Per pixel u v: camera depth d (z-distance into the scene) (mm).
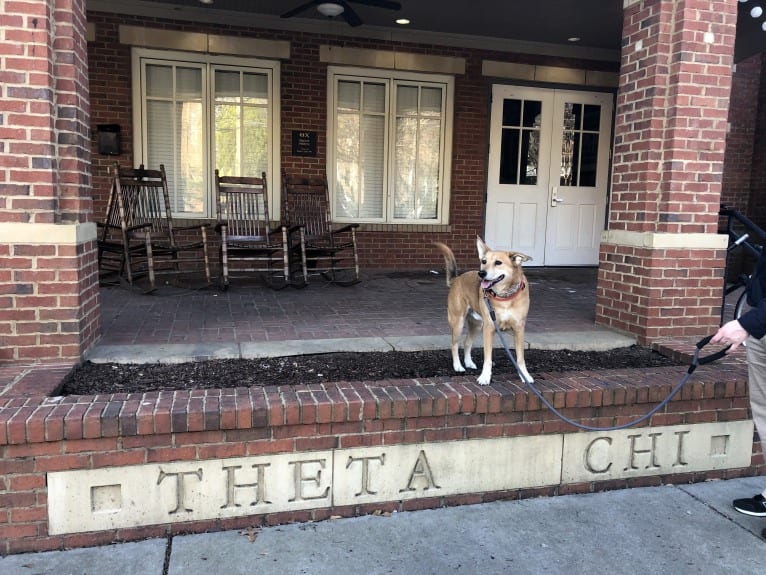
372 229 8820
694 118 4359
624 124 4734
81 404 2789
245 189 7461
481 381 3307
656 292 4449
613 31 8414
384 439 3020
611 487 3426
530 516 3094
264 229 8320
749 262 8898
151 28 7719
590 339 4527
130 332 4434
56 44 3414
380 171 8906
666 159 4414
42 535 2674
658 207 4492
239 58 8141
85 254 3697
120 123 7848
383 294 6570
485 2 7375
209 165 8273
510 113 9133
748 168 9234
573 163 9500
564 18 7906
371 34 8391
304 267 7043
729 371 3711
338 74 8469
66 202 3543
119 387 3295
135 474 2734
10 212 3359
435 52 8648
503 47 8898
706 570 2668
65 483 2660
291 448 2908
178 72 8047
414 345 4238
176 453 2762
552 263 9625
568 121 9383
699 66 4320
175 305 5641
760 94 9039
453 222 9109
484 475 3203
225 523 2877
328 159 8609
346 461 2992
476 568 2635
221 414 2758
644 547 2836
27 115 3309
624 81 4723
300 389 3119
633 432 3412
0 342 3430
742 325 2703
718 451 3596
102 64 7680
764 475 3693
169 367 3705
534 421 3227
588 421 3314
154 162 8148
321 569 2592
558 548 2809
